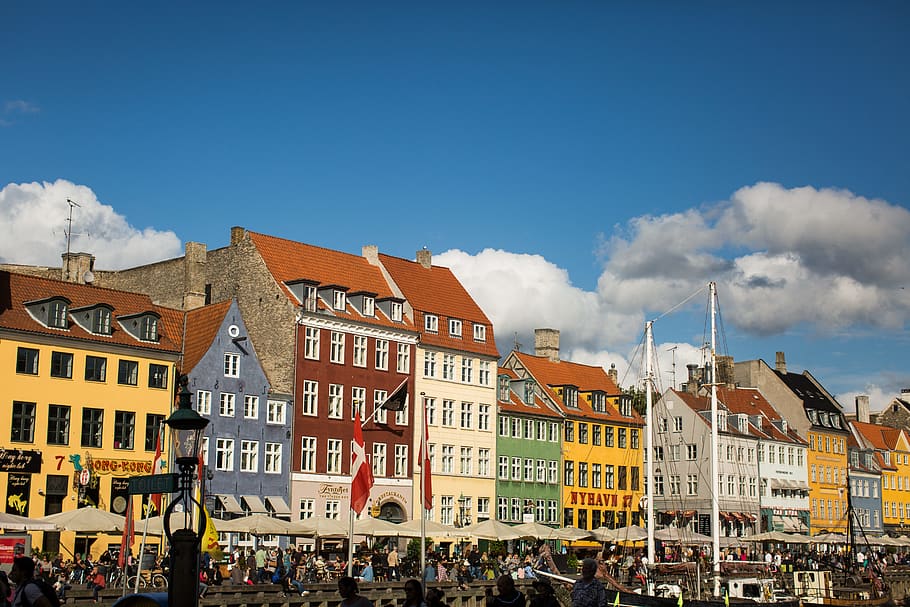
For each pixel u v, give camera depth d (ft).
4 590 55.42
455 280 276.41
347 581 57.57
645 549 262.47
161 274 243.60
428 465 134.51
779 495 347.56
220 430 203.00
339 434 226.99
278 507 209.46
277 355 222.28
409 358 245.45
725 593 174.50
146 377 193.77
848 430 391.65
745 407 355.97
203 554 141.59
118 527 138.41
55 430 179.93
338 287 230.68
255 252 229.66
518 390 282.36
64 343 182.60
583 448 295.89
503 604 61.26
